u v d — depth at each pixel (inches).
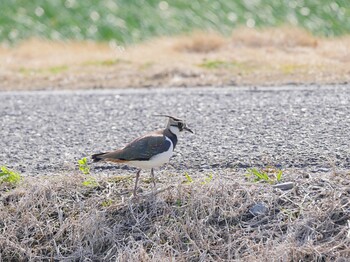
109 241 470.0
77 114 704.4
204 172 514.6
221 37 1060.5
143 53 1013.8
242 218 468.8
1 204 491.8
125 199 485.1
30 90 852.6
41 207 490.6
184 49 1008.9
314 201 469.4
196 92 780.6
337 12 1553.9
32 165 551.2
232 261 447.8
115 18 1539.1
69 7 1598.2
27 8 1593.3
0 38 1454.2
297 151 541.3
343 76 819.4
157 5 1619.1
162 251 456.1
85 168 516.4
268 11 1565.0
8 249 477.7
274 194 475.8
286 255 442.0
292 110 663.8
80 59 989.2
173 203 478.6
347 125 603.2
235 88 796.6
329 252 445.1
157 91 800.9
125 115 690.2
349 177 486.6
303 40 1009.5
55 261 470.6
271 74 847.7
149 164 464.8
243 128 613.0
